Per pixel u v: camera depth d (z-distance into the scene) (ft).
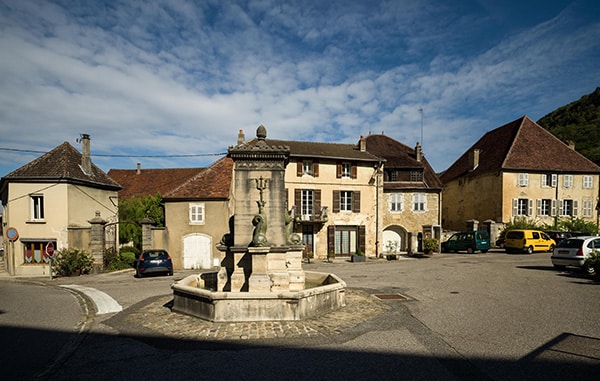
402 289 35.63
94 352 18.19
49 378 15.24
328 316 23.97
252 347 18.19
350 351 17.63
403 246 89.66
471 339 19.45
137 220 80.64
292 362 16.34
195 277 30.55
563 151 102.89
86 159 69.87
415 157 95.76
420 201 89.56
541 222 96.78
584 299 29.40
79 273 58.13
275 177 26.68
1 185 68.03
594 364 16.05
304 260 74.13
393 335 20.07
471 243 80.94
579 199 99.66
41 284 48.62
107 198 73.77
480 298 30.37
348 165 82.02
